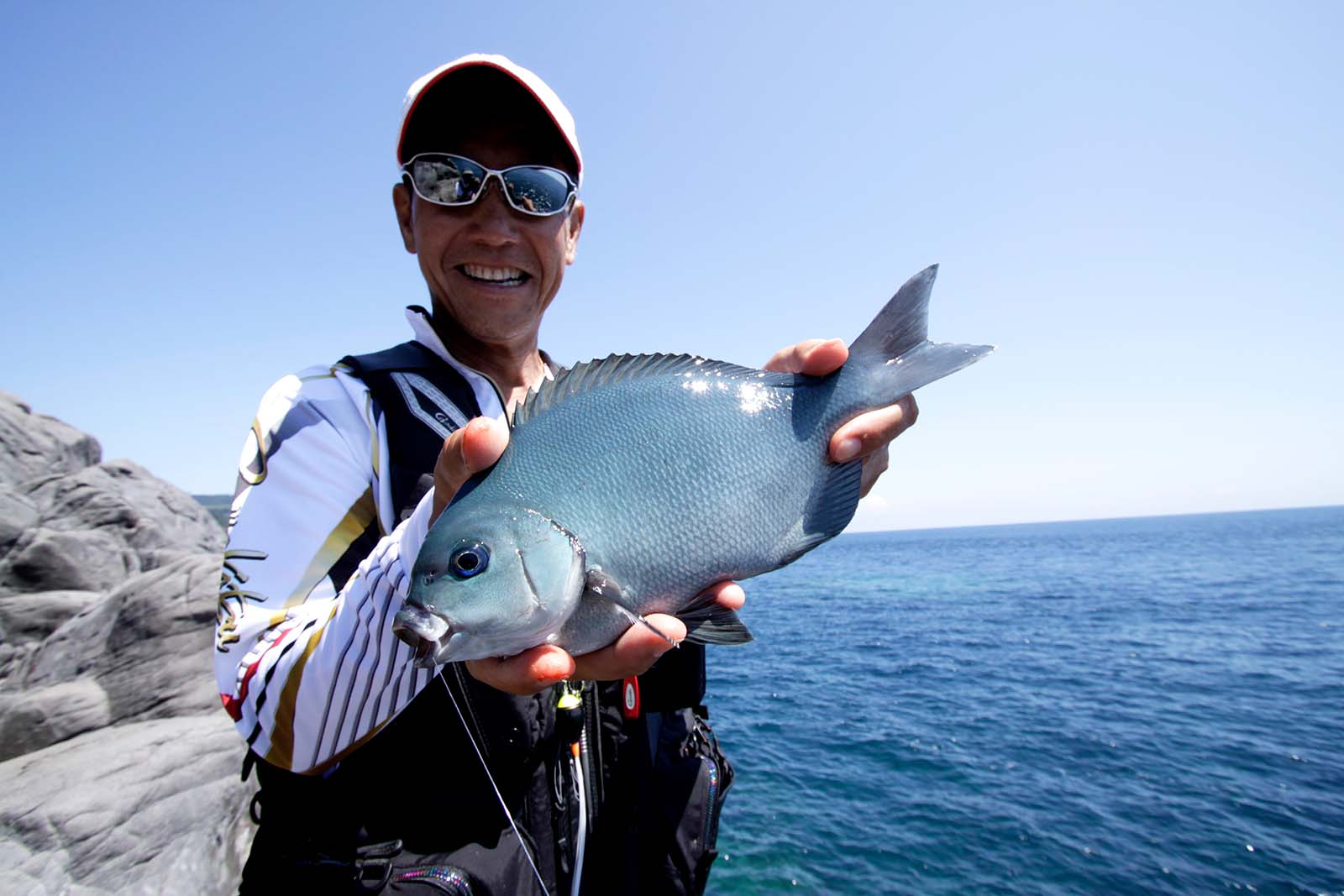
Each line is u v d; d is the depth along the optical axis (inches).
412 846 70.0
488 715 73.5
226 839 249.8
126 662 324.5
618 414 82.2
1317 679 623.2
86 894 216.2
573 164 100.3
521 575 68.7
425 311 94.3
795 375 93.2
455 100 93.0
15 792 237.3
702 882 96.3
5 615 537.0
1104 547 3624.5
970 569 2288.4
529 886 75.3
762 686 649.6
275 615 63.7
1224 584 1562.5
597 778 88.5
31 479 806.5
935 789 382.9
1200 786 378.0
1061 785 384.5
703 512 81.8
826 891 282.0
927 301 99.1
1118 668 694.5
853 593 1560.0
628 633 67.2
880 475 99.3
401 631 61.7
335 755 62.3
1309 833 319.0
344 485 72.4
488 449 58.4
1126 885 281.1
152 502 824.9
